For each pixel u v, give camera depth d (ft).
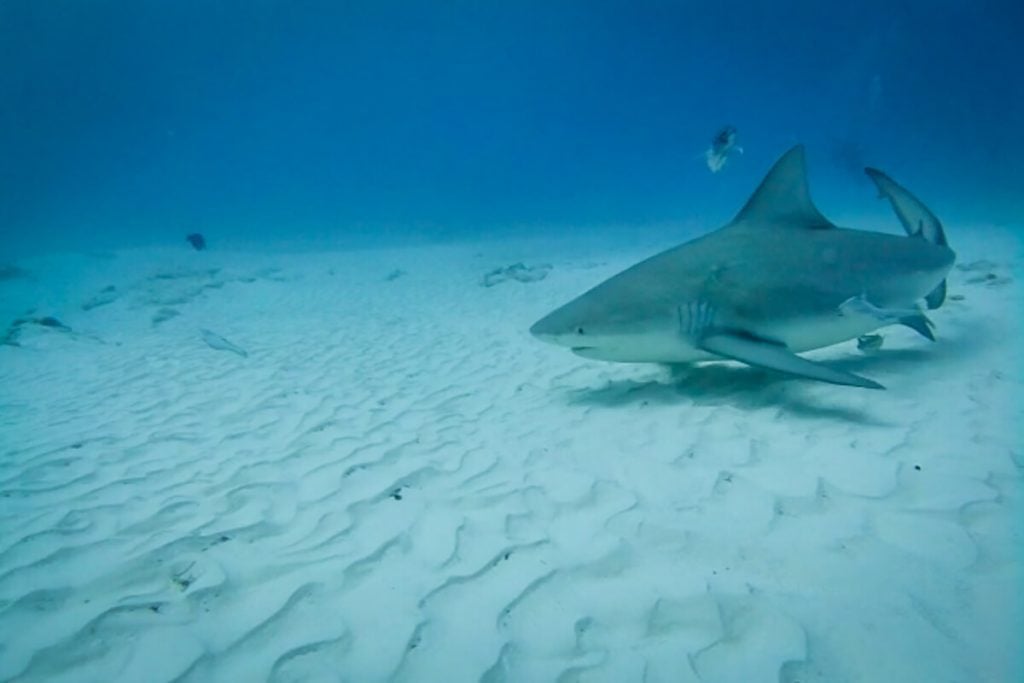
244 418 7.20
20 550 4.17
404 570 3.78
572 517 4.28
